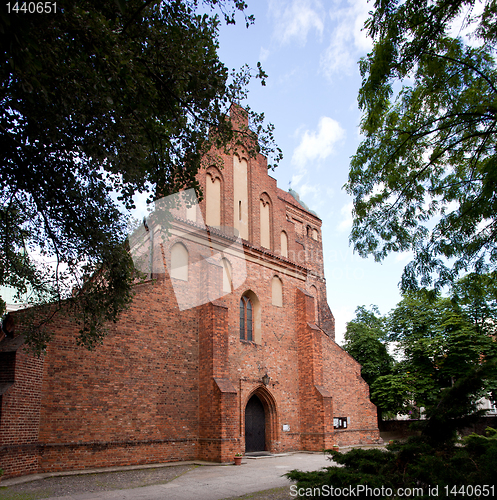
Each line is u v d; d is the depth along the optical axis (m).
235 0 7.66
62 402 14.42
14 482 11.80
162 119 8.63
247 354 22.11
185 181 9.45
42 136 7.68
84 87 7.39
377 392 34.94
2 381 12.63
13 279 10.26
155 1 7.06
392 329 35.69
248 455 20.81
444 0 9.58
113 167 8.34
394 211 13.21
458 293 13.11
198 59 8.34
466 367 29.64
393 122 12.64
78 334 15.25
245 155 25.72
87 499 10.20
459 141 11.33
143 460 16.22
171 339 18.52
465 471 5.59
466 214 12.07
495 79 11.16
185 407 18.33
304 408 24.30
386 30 10.39
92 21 6.79
